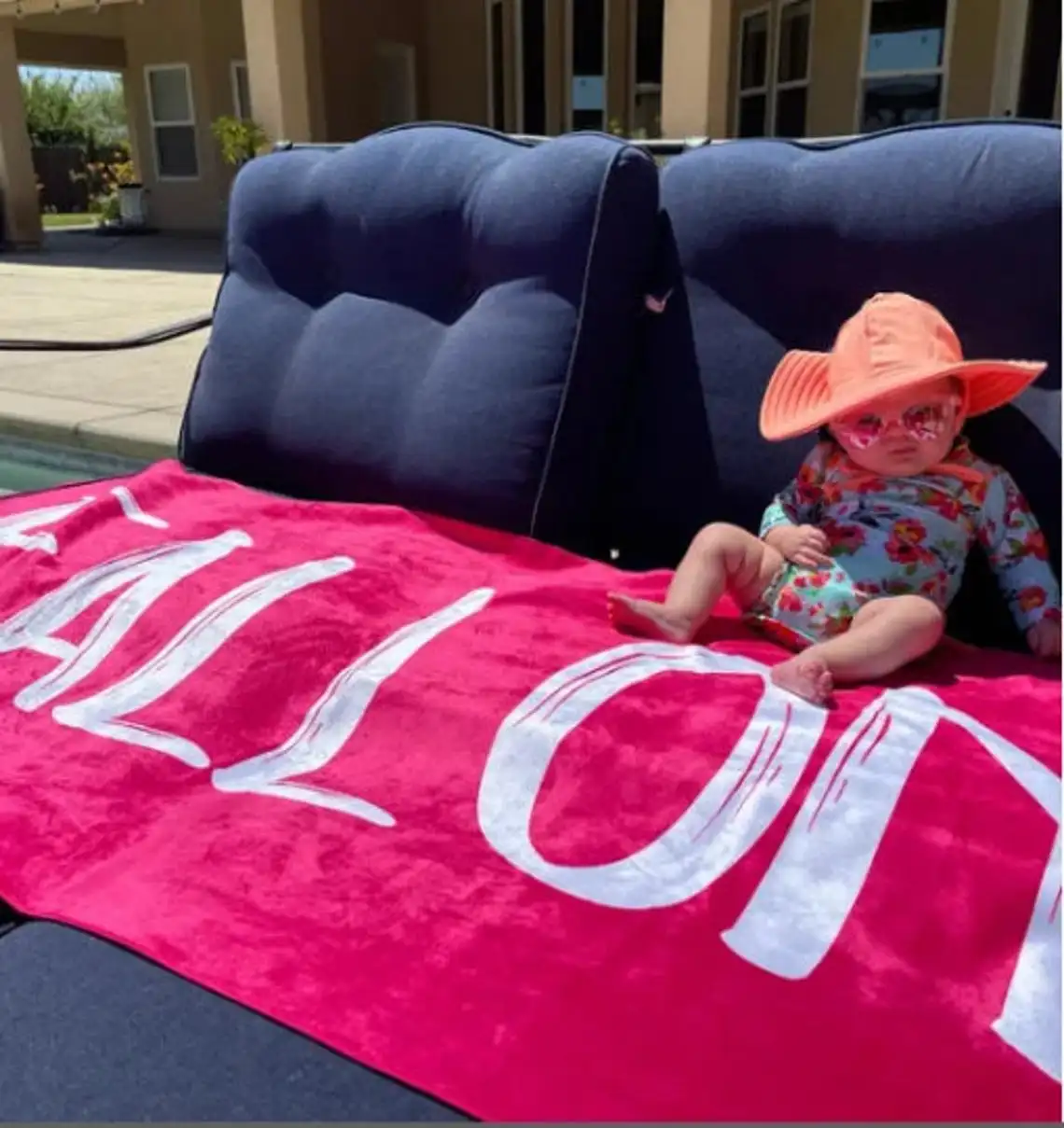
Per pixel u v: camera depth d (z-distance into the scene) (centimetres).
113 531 281
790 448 248
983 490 213
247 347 325
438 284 294
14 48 1309
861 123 1009
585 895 154
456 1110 123
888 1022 132
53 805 183
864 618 197
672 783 170
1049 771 163
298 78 1023
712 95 788
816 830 158
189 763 193
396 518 281
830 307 249
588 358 262
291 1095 125
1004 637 226
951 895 147
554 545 270
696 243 262
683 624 212
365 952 146
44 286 948
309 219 320
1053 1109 121
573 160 263
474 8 1284
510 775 179
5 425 475
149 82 1609
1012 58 904
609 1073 126
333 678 210
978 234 227
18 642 238
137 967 145
